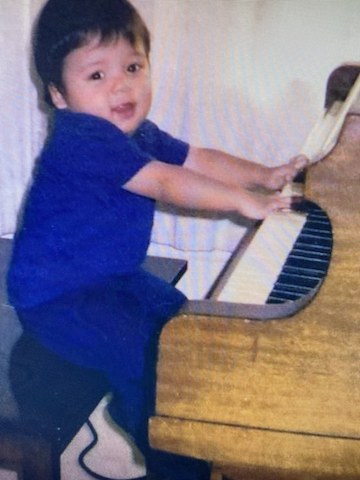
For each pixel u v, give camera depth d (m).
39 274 1.12
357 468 0.72
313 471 0.73
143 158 1.09
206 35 1.16
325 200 0.65
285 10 1.13
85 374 1.03
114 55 1.11
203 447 0.74
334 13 1.12
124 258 1.12
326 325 0.69
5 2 1.13
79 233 1.11
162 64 1.17
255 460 0.74
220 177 1.22
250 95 1.19
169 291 1.13
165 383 0.73
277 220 1.03
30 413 0.91
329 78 1.16
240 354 0.71
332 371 0.70
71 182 1.10
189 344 0.72
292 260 0.92
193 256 1.26
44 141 1.21
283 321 0.69
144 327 1.08
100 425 1.35
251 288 0.84
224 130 1.21
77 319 1.09
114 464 1.36
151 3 1.12
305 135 1.19
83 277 1.11
